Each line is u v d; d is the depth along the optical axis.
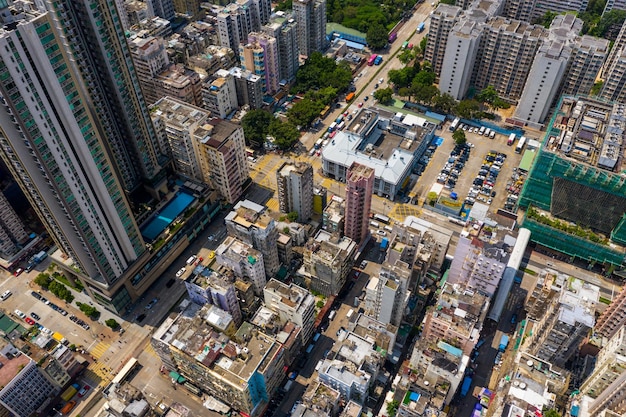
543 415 170.50
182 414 181.75
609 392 175.38
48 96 173.12
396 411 192.25
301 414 179.88
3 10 156.38
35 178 186.25
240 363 190.62
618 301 199.25
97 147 198.50
